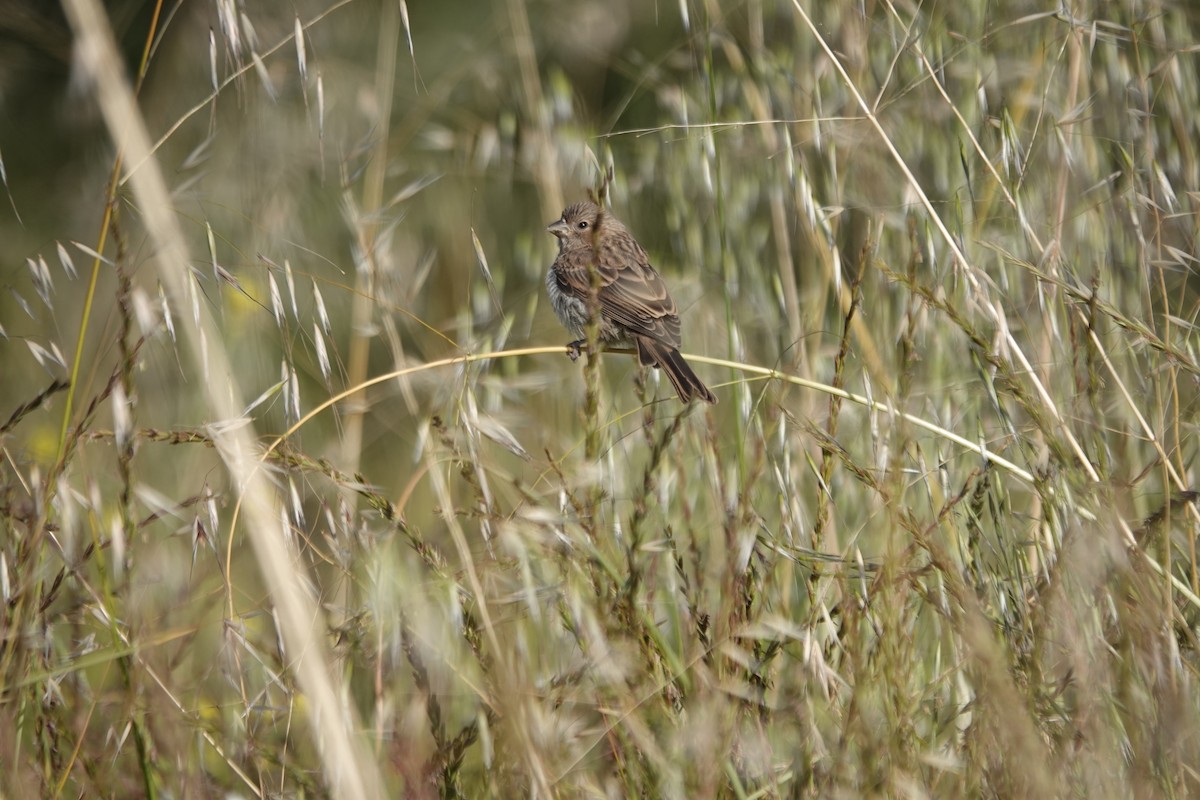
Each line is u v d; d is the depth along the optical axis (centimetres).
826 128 964
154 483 1190
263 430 1186
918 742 625
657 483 718
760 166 1128
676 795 565
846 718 589
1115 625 637
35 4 1703
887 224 988
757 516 641
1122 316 743
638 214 1329
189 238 973
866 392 755
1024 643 646
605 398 1003
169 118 1505
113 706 684
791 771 623
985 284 831
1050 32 1027
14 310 1498
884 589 585
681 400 909
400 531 652
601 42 1555
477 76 1578
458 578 635
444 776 609
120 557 616
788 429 782
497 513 653
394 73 1619
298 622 631
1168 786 574
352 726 641
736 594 623
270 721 693
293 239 1166
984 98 961
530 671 630
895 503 595
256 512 653
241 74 783
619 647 600
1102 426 691
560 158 1191
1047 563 684
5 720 582
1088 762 574
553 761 592
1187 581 739
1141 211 889
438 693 614
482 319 977
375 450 1407
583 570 629
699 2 1016
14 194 1714
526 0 1579
